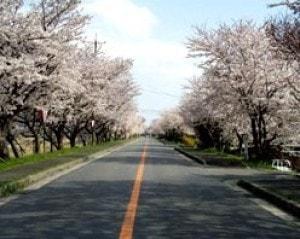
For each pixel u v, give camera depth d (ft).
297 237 32.55
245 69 109.60
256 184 59.06
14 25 80.23
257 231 34.24
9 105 90.94
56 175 77.46
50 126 153.58
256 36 112.68
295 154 119.24
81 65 151.64
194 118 189.16
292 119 114.62
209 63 115.96
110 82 183.83
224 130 160.86
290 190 52.70
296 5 63.31
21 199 49.29
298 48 67.51
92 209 42.73
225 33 115.24
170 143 321.73
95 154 140.56
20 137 169.58
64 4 92.68
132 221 36.91
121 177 73.92
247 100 111.75
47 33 82.48
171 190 57.77
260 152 113.80
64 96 122.52
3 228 34.32
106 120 226.38
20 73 80.18
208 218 39.09
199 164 107.14
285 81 106.01
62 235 31.91
